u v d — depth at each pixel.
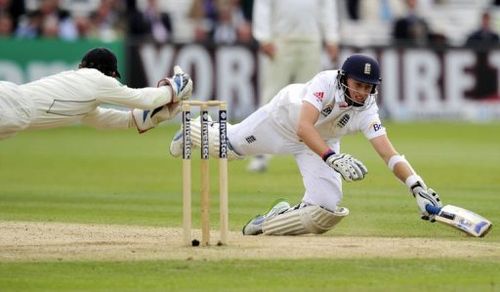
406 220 35.53
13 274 24.77
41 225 33.75
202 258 26.61
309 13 54.97
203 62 86.75
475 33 93.75
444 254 27.42
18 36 85.75
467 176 52.25
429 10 106.44
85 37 88.25
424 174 53.12
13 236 30.98
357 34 101.81
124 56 85.94
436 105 91.81
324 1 55.41
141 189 46.59
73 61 85.81
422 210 30.42
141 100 29.22
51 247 28.62
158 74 86.31
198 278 24.28
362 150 68.56
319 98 29.41
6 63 84.06
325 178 30.55
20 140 77.31
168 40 86.31
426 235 31.62
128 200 42.25
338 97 29.56
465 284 23.70
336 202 30.70
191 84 30.38
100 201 41.78
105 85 28.69
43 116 28.27
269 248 28.16
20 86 28.23
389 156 30.31
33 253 27.58
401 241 29.86
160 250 27.88
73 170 55.25
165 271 25.03
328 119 30.05
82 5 97.81
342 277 24.45
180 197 43.50
